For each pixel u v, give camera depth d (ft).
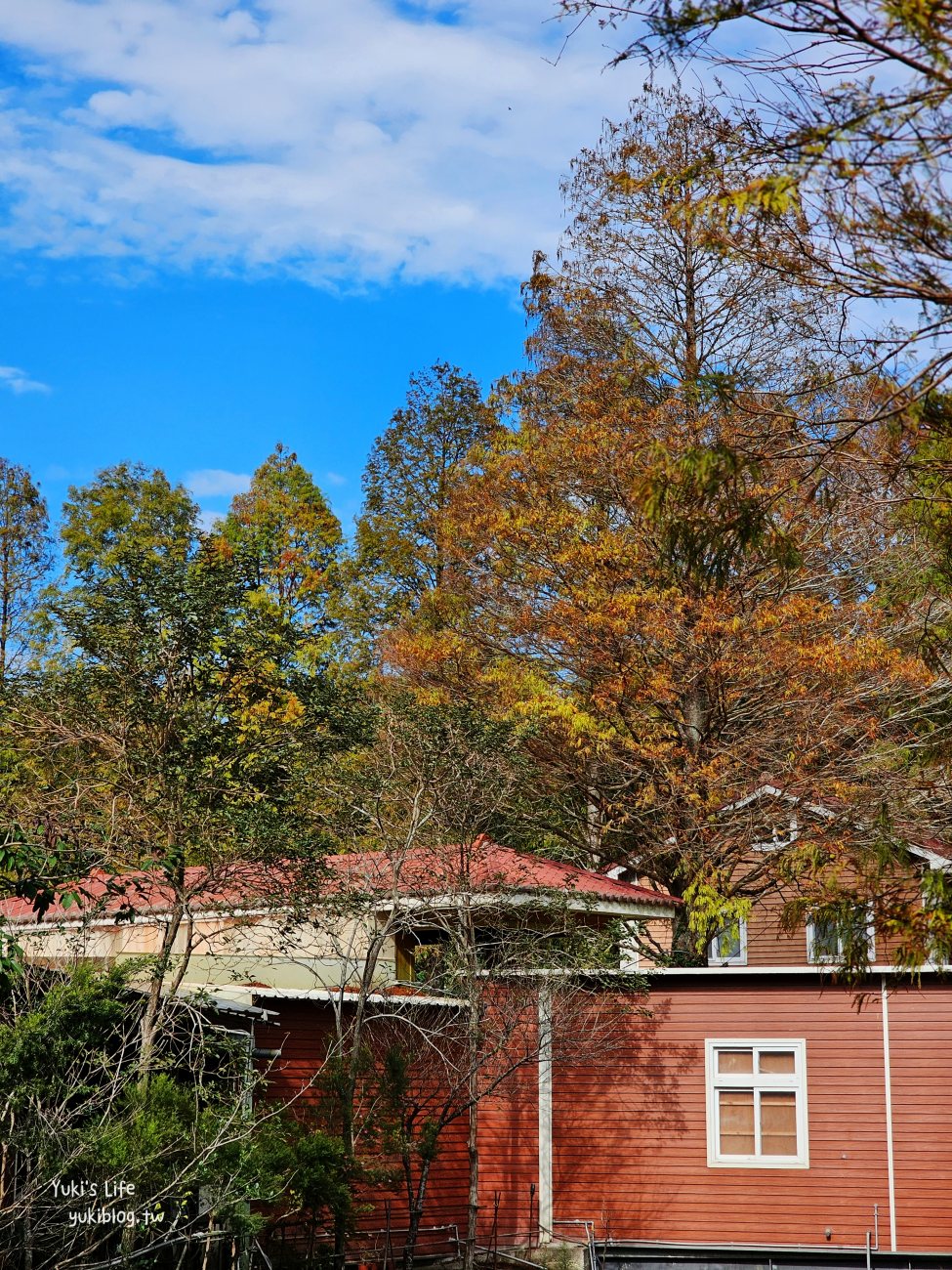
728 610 75.72
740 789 77.30
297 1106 52.54
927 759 51.42
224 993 50.55
